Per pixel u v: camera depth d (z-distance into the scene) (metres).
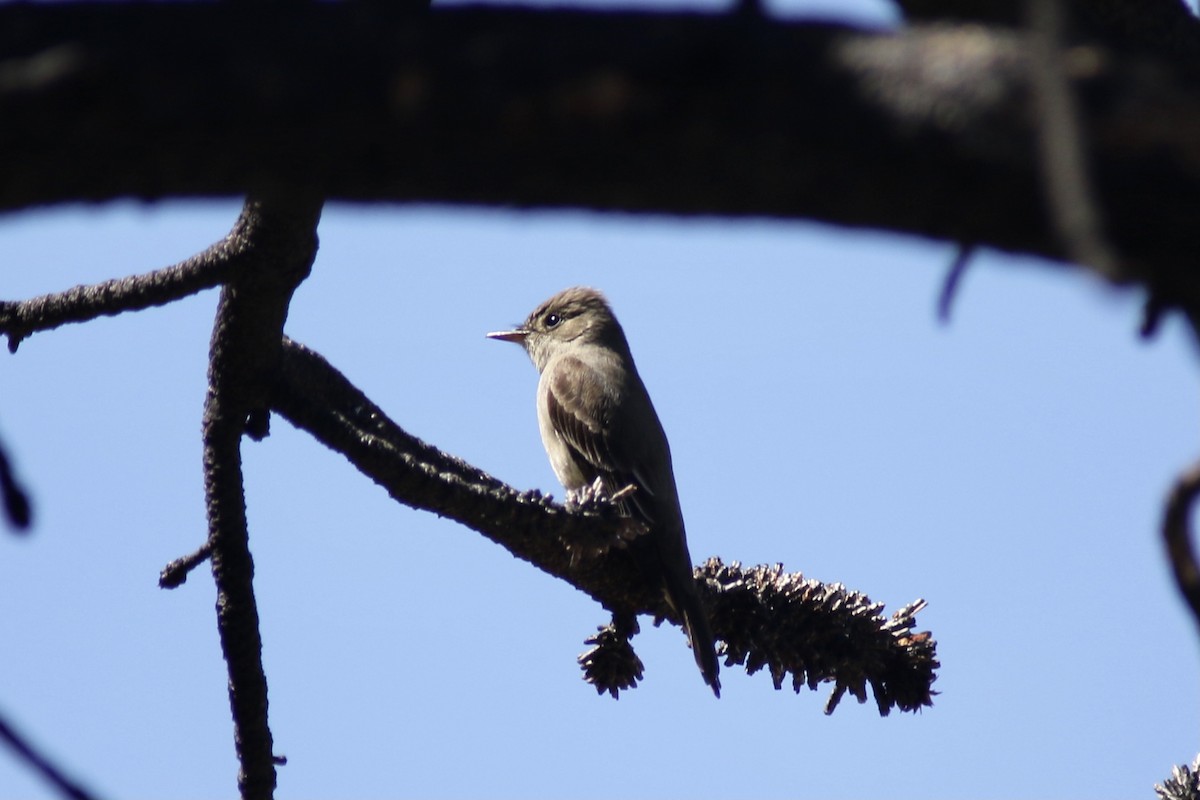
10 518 5.06
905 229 3.80
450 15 3.81
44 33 3.78
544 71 3.71
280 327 7.98
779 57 3.72
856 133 3.68
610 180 3.79
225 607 8.39
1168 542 4.10
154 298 7.91
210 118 3.73
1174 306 3.86
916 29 3.80
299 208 7.27
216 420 8.24
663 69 3.70
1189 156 3.55
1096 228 3.14
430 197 3.89
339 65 3.75
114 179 3.81
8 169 3.76
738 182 3.76
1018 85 3.60
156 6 3.82
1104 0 5.56
